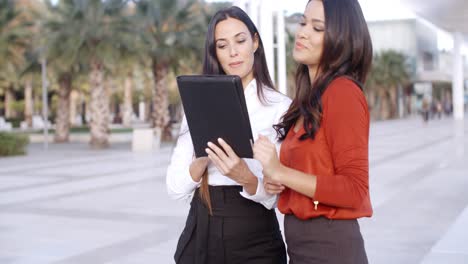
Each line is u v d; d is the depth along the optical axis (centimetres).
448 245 547
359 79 202
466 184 925
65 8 1850
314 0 201
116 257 551
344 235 195
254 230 236
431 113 4947
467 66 7162
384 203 781
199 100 205
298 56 205
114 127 4072
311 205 196
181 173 242
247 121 202
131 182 1086
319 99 194
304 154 196
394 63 4647
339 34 195
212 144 210
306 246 201
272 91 252
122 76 2877
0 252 575
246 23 247
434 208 737
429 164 1230
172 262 532
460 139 1998
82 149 2039
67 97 2517
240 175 214
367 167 188
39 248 591
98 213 775
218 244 237
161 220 720
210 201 237
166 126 2320
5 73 2541
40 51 1930
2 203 870
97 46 1862
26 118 3878
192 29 2141
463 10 2212
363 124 188
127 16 1941
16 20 2150
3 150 1767
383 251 539
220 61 249
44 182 1118
